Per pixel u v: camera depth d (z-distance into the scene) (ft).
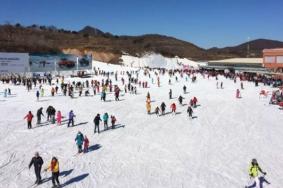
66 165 65.57
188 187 57.00
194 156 73.36
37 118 99.91
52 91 154.61
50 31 596.70
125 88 171.32
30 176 59.41
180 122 105.81
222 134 92.68
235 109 129.70
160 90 180.45
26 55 247.91
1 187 54.34
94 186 56.24
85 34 627.05
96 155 72.18
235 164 69.05
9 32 499.92
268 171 65.57
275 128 101.14
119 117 110.73
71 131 91.40
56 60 266.77
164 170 64.49
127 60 455.63
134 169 64.54
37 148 75.56
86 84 187.83
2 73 239.71
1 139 81.66
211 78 249.14
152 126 99.86
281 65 270.46
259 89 189.78
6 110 118.52
